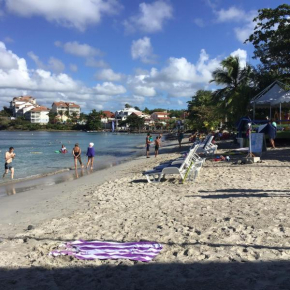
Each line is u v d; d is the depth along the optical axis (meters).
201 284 3.75
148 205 7.93
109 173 16.55
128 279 4.00
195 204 7.61
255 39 28.09
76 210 8.09
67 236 5.80
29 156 33.72
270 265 4.08
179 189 9.67
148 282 3.90
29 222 7.25
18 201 10.09
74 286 3.91
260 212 6.49
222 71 37.47
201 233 5.46
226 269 4.06
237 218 6.20
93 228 6.25
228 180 10.49
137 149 43.16
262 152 16.94
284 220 5.88
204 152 18.33
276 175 10.94
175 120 143.75
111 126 191.75
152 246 4.99
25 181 15.59
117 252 4.81
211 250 4.70
